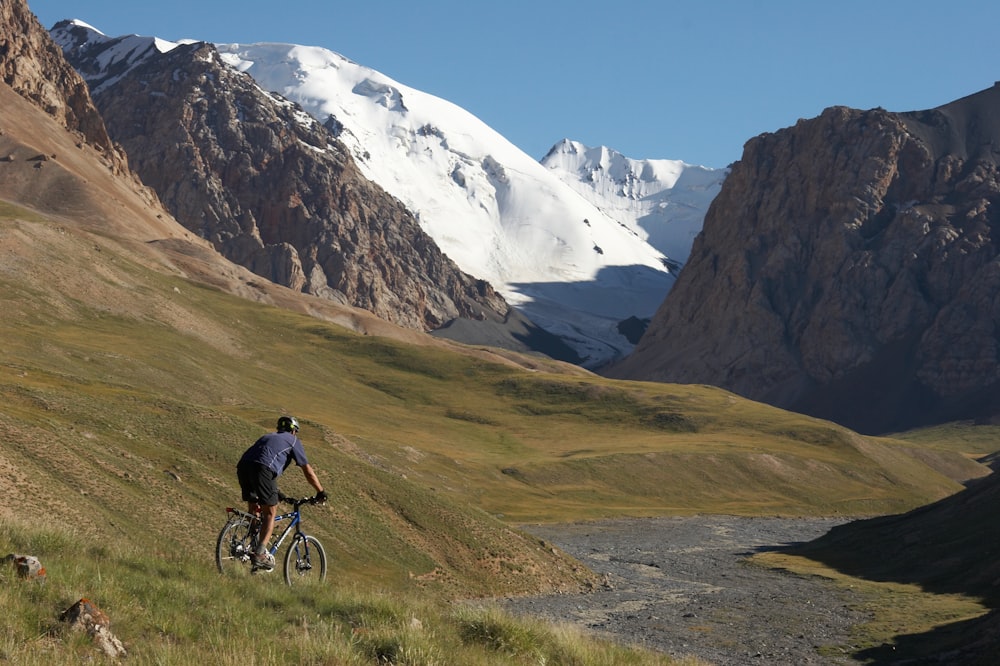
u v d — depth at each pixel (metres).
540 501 125.56
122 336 143.00
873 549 84.12
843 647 46.34
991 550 69.31
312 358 193.38
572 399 198.38
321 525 52.62
